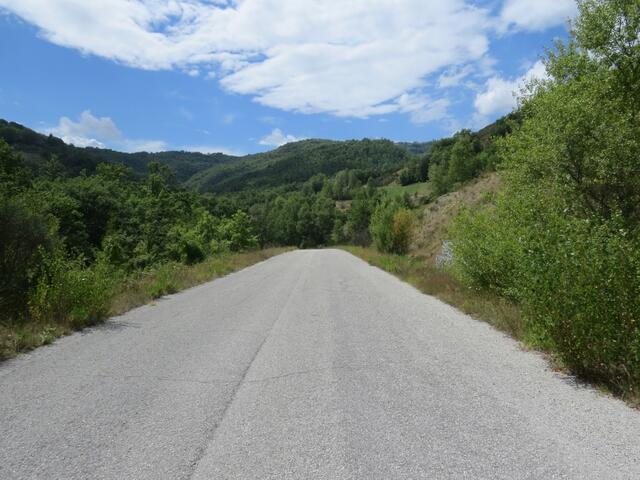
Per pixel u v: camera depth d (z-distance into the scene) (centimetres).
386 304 1147
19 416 434
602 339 495
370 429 397
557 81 1117
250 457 350
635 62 906
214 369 593
